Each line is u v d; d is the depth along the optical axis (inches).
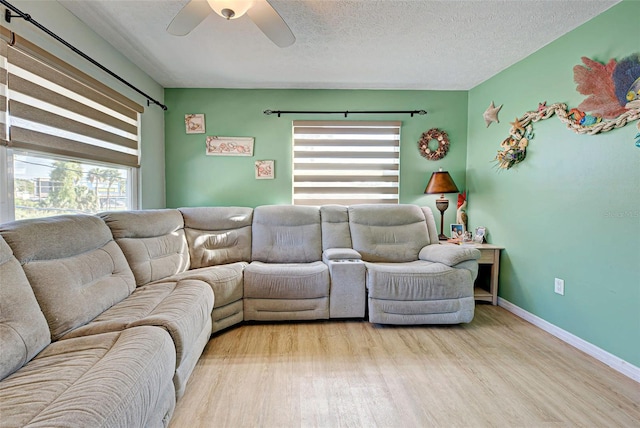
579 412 57.5
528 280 100.3
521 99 103.3
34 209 68.9
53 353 45.2
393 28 84.0
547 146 92.7
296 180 133.6
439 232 137.0
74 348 46.5
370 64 107.2
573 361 75.5
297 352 79.0
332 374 69.3
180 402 59.4
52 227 58.4
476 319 101.7
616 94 72.3
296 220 119.6
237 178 132.3
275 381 66.5
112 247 73.9
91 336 50.4
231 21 81.0
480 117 126.2
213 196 132.2
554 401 60.6
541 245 95.1
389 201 136.3
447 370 71.3
